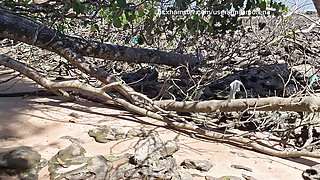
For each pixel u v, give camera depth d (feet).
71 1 11.45
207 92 13.17
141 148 7.22
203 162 7.38
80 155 7.36
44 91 11.96
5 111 9.53
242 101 9.17
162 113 10.30
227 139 9.14
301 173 7.68
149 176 6.55
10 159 6.55
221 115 10.96
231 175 7.14
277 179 7.26
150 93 13.57
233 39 16.78
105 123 9.53
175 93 13.06
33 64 16.92
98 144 8.10
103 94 9.95
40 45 12.03
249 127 10.53
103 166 6.82
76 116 9.80
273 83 13.85
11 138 7.90
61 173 6.54
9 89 12.86
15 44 17.35
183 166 7.32
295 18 17.37
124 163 7.12
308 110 8.33
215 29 13.56
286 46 17.38
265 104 8.96
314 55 16.48
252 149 8.95
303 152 8.21
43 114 9.67
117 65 17.25
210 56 15.53
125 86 10.53
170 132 9.48
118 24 11.48
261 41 16.03
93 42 13.23
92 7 13.11
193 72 14.55
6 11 11.75
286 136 9.39
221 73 15.40
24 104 10.52
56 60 18.43
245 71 15.24
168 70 16.46
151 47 17.49
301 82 13.67
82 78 14.35
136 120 10.19
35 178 6.45
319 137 9.84
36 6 12.12
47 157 7.17
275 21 17.85
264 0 12.82
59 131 8.61
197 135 9.55
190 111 10.12
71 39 12.67
